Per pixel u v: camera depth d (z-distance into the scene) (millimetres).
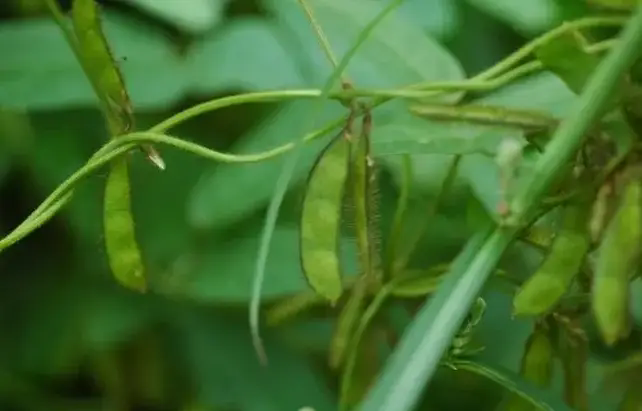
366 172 339
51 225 464
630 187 329
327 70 407
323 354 467
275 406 451
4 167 447
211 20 417
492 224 326
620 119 332
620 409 378
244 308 459
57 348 463
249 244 430
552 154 322
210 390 452
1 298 465
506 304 459
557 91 373
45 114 448
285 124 409
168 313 455
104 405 475
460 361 341
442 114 338
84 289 461
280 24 416
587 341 358
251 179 410
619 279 326
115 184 339
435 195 409
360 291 367
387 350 419
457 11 449
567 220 332
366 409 316
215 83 420
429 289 363
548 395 339
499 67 338
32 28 409
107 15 428
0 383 467
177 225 444
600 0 332
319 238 334
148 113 453
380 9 409
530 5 406
